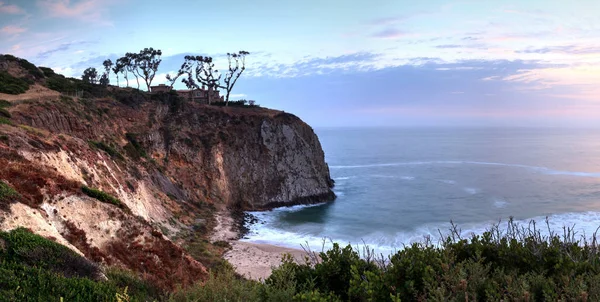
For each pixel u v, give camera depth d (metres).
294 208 57.94
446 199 62.66
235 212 52.84
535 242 7.51
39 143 27.53
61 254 12.11
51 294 8.95
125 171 40.41
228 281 8.69
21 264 10.45
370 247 37.94
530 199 61.66
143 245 20.84
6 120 30.55
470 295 5.84
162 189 46.78
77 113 45.22
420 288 6.60
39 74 59.22
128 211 22.36
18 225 13.83
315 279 8.12
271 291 7.38
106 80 96.38
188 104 63.25
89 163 33.03
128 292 11.51
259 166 60.56
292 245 38.50
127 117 53.59
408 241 39.91
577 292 5.51
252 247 36.97
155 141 53.28
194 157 55.53
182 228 39.94
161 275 19.78
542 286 6.03
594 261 6.67
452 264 7.07
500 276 6.47
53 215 18.52
